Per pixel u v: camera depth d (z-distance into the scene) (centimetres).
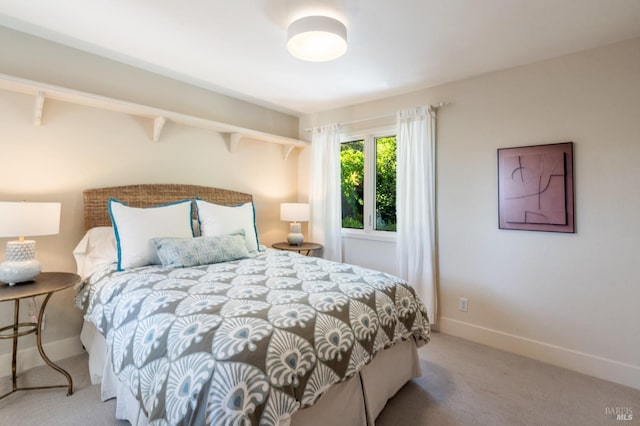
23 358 212
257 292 161
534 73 243
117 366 141
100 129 245
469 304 277
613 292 214
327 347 131
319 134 377
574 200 226
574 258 228
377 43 215
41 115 216
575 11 178
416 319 194
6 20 195
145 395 118
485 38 208
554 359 235
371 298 170
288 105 361
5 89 203
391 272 329
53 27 202
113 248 232
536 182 240
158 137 276
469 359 240
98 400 181
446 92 288
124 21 194
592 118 220
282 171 395
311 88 305
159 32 206
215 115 320
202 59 246
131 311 151
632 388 204
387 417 173
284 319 130
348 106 360
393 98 324
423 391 197
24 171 212
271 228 383
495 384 206
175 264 212
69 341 232
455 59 239
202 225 269
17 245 187
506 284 257
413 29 197
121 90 253
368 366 165
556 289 235
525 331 248
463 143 278
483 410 179
